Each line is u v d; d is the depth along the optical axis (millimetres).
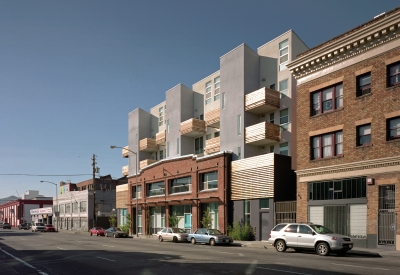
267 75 35406
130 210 51812
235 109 35906
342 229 23750
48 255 20859
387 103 21906
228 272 12953
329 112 25281
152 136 54594
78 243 31109
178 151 44594
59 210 84750
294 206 27812
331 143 25188
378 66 22562
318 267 14016
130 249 23984
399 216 20750
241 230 31578
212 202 36719
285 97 33312
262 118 35688
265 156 30750
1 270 15094
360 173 23000
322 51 25516
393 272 12680
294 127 28562
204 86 44219
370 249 21328
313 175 26000
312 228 20250
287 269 13484
